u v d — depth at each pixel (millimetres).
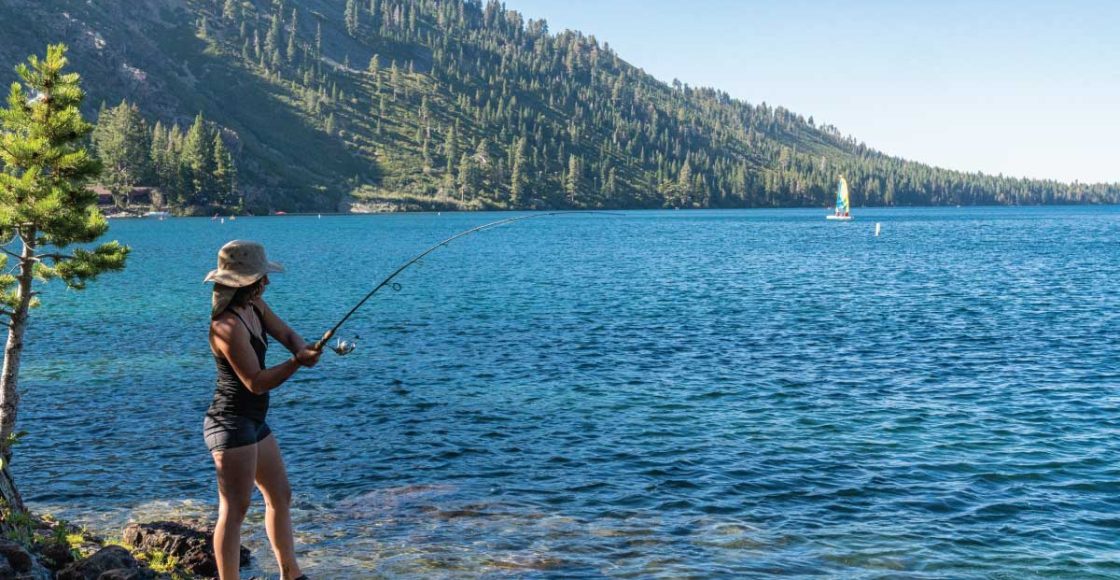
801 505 11781
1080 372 21578
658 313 35781
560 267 64625
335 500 12141
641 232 139500
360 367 23141
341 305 40000
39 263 12633
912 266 63469
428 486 12773
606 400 18828
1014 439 15109
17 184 11883
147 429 16469
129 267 64250
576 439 15492
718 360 24031
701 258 74500
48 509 11781
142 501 12164
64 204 12328
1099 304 37562
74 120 12531
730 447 14789
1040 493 12164
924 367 22609
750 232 135875
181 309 37750
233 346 5520
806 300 40844
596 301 40781
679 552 10078
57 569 7777
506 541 10445
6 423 12164
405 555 10000
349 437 15742
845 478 12953
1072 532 10672
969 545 10297
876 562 9758
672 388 20125
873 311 36156
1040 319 32781
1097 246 89438
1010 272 56875
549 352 25672
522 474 13367
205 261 70875
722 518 11273
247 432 5781
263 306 5949
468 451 14734
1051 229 142750
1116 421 16328
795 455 14258
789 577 9359
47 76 12406
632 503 11930
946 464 13625
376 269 63969
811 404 18188
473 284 50562
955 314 34781
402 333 30047
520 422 16812
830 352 25297
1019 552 10055
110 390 20406
